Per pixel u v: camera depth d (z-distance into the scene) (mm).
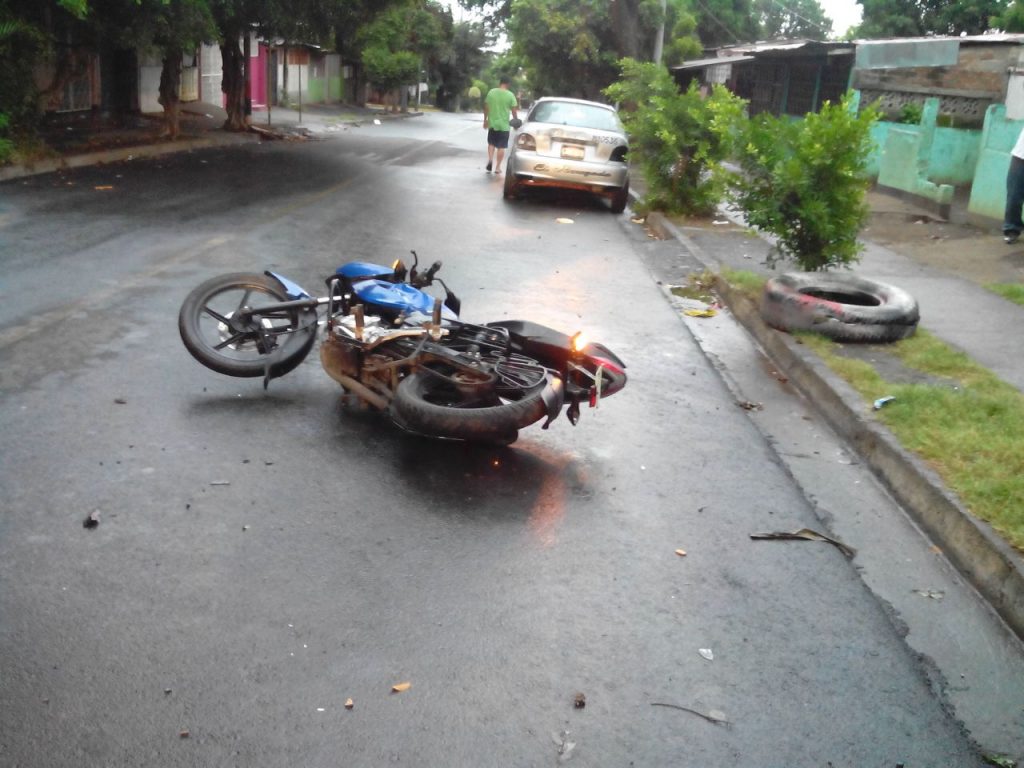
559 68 36531
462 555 4348
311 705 3270
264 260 9898
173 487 4793
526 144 15875
